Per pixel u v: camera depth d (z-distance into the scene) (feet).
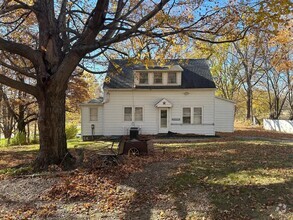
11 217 18.40
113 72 46.01
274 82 120.06
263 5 23.68
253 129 105.29
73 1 39.40
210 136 73.36
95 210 19.58
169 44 34.06
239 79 144.05
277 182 23.38
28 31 45.65
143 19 28.30
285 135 79.00
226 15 28.71
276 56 94.84
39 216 18.61
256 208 18.94
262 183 23.30
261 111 179.11
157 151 43.01
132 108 74.74
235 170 28.12
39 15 31.60
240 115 199.72
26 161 40.91
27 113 89.56
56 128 30.78
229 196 21.04
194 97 74.64
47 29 31.17
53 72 30.42
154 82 74.95
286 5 22.00
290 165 30.01
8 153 52.01
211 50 37.22
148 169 29.40
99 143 62.28
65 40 34.04
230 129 84.84
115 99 74.64
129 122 74.74
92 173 27.40
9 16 40.47
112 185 24.29
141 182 25.12
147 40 37.01
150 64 36.70
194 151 43.16
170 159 35.22
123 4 32.09
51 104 30.48
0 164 39.65
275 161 32.55
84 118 75.05
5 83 29.22
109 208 19.85
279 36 59.72
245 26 29.01
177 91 74.54
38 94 30.42
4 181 26.07
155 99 74.95
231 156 37.11
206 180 24.89
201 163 32.14
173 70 73.61
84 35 29.91
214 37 32.89
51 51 30.81
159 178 26.12
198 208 19.44
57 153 30.76
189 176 26.30
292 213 17.85
